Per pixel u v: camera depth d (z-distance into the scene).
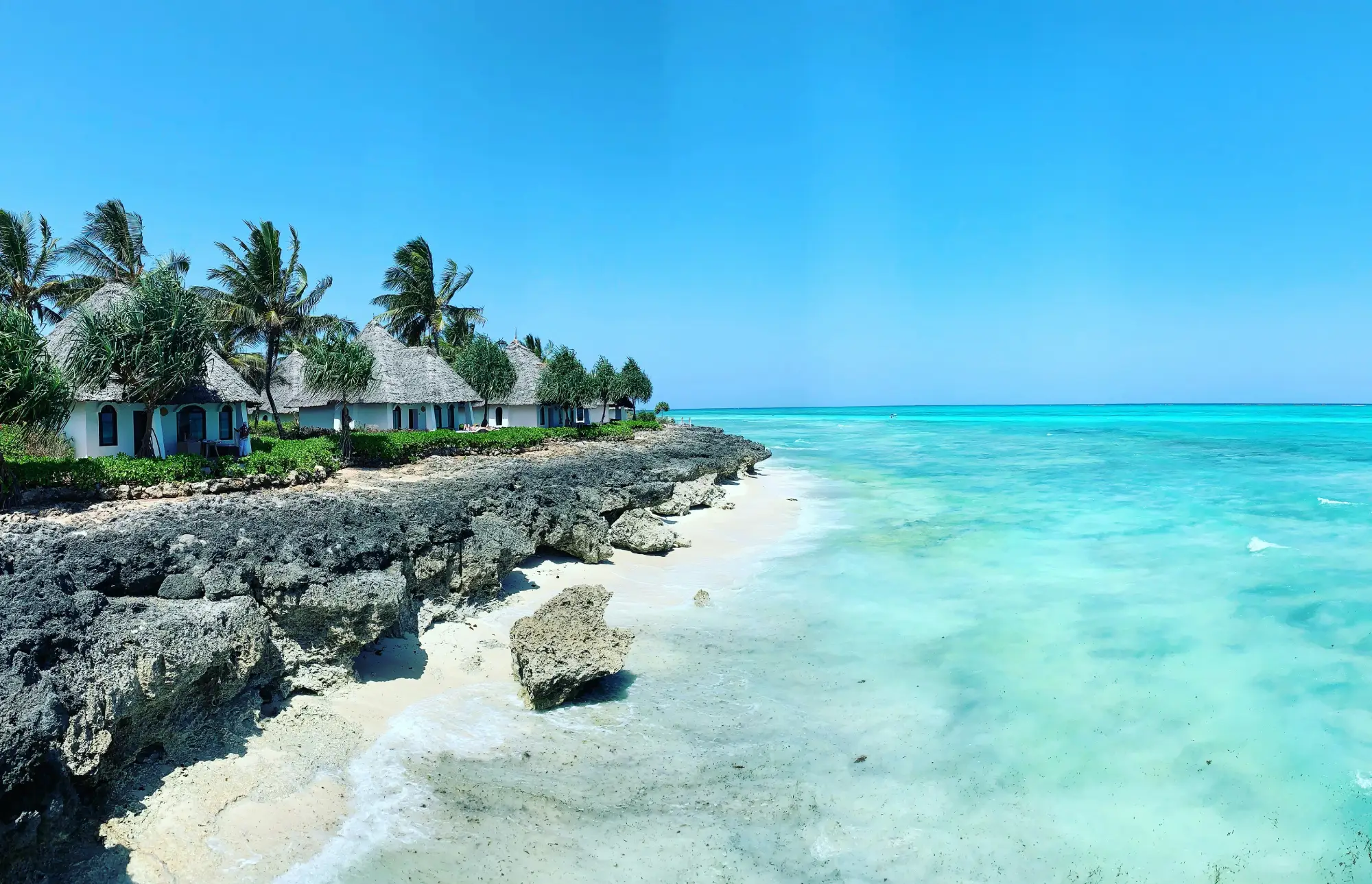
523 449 48.50
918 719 14.17
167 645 11.23
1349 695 14.97
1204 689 15.32
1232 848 10.52
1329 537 28.23
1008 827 10.98
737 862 10.15
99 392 28.25
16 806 8.49
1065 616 19.72
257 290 43.44
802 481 49.81
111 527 16.25
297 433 48.12
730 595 21.89
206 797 10.82
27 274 45.47
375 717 13.69
